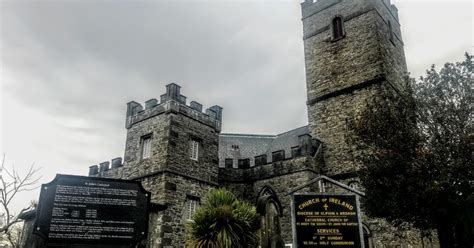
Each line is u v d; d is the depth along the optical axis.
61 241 8.87
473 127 14.09
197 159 23.19
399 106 16.38
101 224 9.30
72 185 9.36
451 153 13.98
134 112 24.83
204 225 14.20
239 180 25.19
